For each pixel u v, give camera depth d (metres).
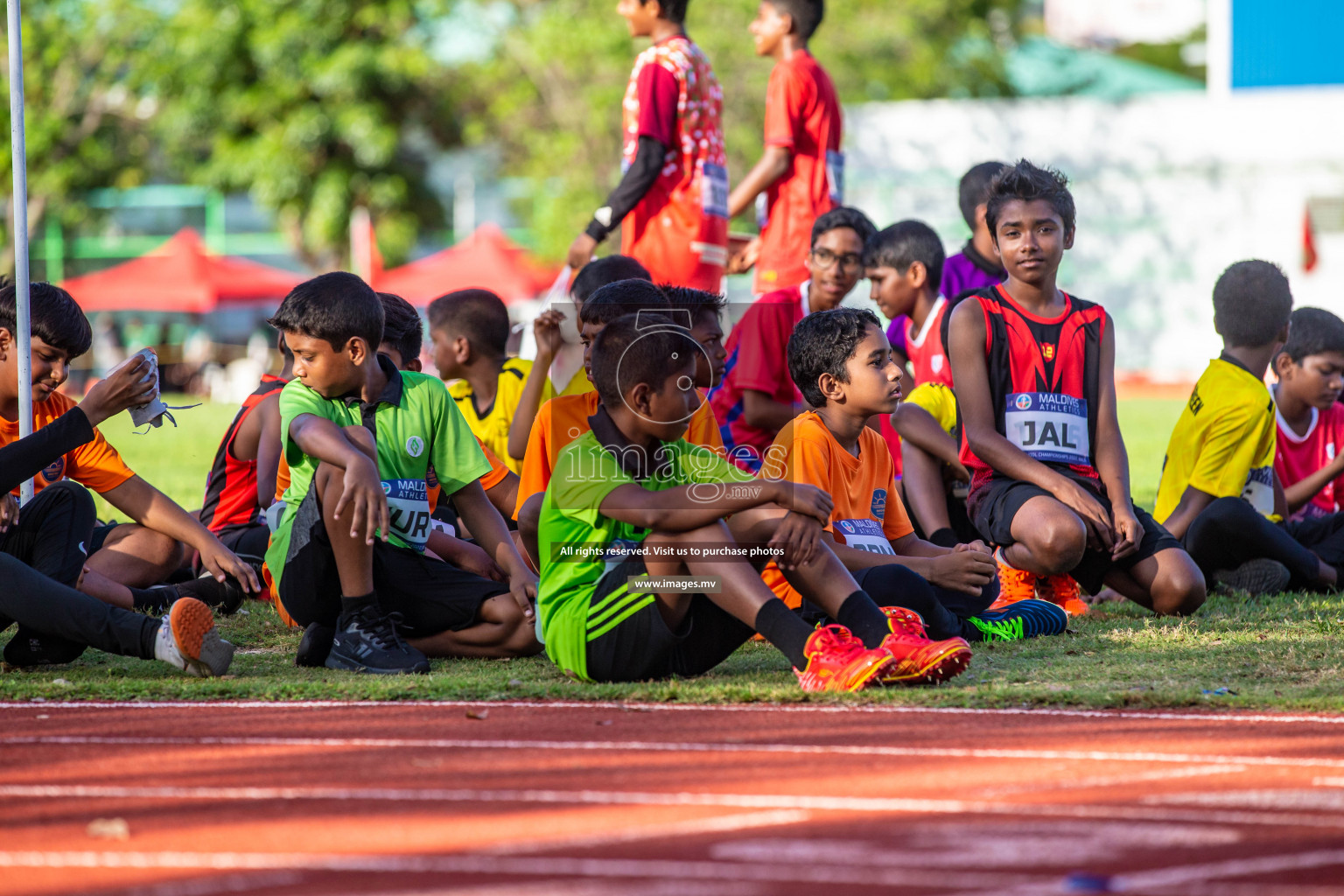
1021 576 16.08
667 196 23.16
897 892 6.33
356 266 91.50
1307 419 21.12
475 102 101.31
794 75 24.53
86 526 13.67
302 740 9.65
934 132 87.06
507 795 8.05
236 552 17.11
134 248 110.44
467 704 11.10
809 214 24.95
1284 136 83.88
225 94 97.25
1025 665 12.88
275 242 113.31
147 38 99.12
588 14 90.38
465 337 19.25
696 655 12.30
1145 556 15.94
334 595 13.26
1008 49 110.69
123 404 13.19
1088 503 15.35
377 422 13.77
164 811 7.77
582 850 6.98
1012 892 6.33
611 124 89.19
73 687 11.59
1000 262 21.67
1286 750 9.17
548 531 12.38
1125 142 85.75
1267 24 68.44
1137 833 7.24
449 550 15.06
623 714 10.65
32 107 97.06
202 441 46.97
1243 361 18.38
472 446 14.22
